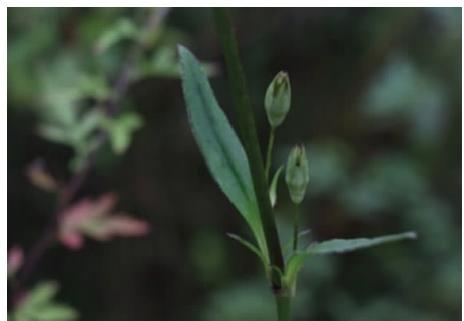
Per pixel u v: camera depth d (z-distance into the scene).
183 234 1.29
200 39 1.15
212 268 1.28
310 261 1.20
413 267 1.23
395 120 1.17
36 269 1.29
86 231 0.78
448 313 1.21
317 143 1.22
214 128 0.46
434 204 1.20
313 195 1.19
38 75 1.05
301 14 1.20
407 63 1.10
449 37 1.08
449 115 1.11
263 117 1.23
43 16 1.07
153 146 1.26
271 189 0.46
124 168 1.25
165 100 1.24
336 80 1.21
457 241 1.21
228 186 0.46
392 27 1.13
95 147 0.81
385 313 1.21
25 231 1.27
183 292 1.30
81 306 1.30
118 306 1.31
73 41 1.05
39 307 0.77
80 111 0.98
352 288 1.23
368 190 1.18
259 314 1.17
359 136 1.20
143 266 1.30
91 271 1.30
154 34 0.84
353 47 1.19
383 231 1.22
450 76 1.09
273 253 0.46
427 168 1.19
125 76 0.82
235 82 0.45
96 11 1.05
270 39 1.21
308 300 1.19
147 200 1.27
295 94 1.24
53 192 1.24
